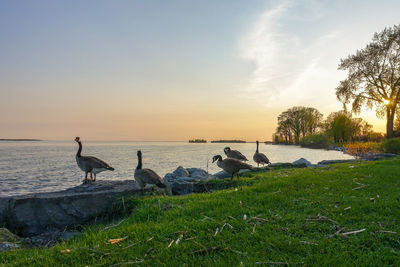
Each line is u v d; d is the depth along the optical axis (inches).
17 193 713.6
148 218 257.9
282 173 554.3
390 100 1392.7
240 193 343.3
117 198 355.3
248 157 1918.1
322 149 3361.2
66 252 182.4
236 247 177.2
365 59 1435.8
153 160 1771.7
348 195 304.5
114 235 213.2
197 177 584.4
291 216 235.0
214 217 246.8
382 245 172.1
